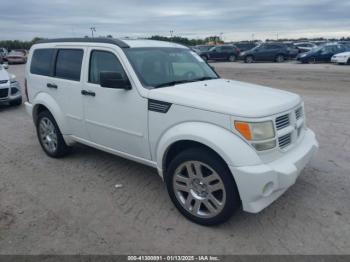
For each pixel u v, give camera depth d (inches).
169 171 141.6
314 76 653.9
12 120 324.8
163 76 164.6
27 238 129.4
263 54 1149.1
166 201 157.6
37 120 217.3
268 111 126.4
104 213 147.3
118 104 159.8
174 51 187.0
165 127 141.5
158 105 142.8
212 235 130.6
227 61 1257.4
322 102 379.2
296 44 1428.4
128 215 145.6
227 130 124.5
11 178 185.2
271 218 141.3
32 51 220.4
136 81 152.1
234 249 122.3
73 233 132.6
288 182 126.6
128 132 158.7
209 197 132.1
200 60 200.4
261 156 123.6
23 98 449.4
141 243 126.2
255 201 122.9
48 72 204.2
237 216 143.3
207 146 128.0
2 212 148.5
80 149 229.5
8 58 1369.3
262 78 642.8
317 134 253.3
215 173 127.3
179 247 123.8
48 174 189.9
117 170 194.4
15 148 236.8
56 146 208.1
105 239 128.6
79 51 184.2
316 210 146.6
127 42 171.6
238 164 119.8
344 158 204.2
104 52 170.4
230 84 168.2
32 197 162.7
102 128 172.1
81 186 174.2
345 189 165.0
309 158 145.6
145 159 157.1
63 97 192.2
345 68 818.2
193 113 131.9
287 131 133.8
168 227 136.1
